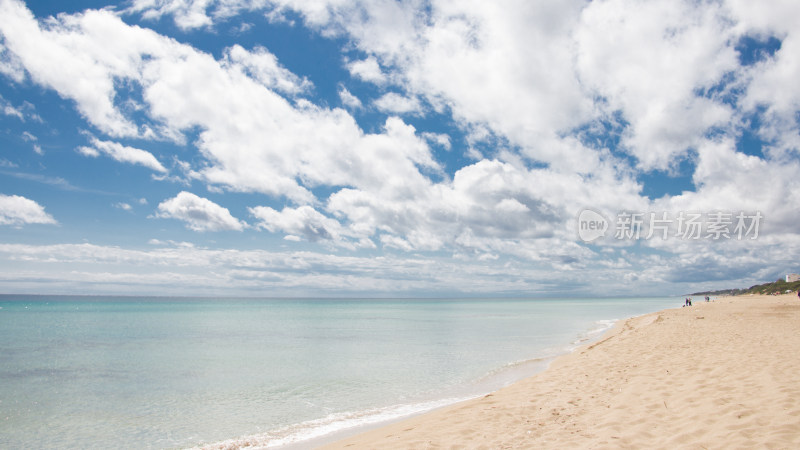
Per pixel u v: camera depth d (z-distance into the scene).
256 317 77.50
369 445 7.59
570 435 6.86
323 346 29.89
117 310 111.19
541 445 6.50
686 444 5.83
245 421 11.95
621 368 12.69
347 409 12.84
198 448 9.89
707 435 6.07
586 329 39.19
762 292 103.50
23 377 19.30
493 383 15.52
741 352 13.03
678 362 12.41
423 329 45.28
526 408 9.13
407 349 27.27
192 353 26.70
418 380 16.89
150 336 38.78
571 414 8.21
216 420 12.16
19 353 27.30
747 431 5.99
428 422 8.91
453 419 8.80
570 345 26.22
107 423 12.11
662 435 6.33
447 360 21.94
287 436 10.41
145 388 16.66
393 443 7.43
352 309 131.25
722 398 7.86
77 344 32.44
